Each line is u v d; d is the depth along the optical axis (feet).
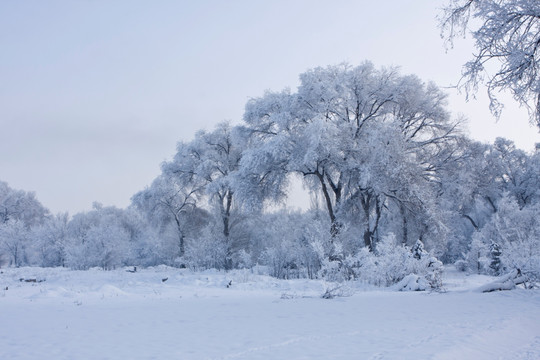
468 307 35.42
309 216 125.49
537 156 159.43
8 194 238.07
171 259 150.20
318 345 21.21
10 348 21.31
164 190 150.10
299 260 93.45
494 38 38.06
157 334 24.95
